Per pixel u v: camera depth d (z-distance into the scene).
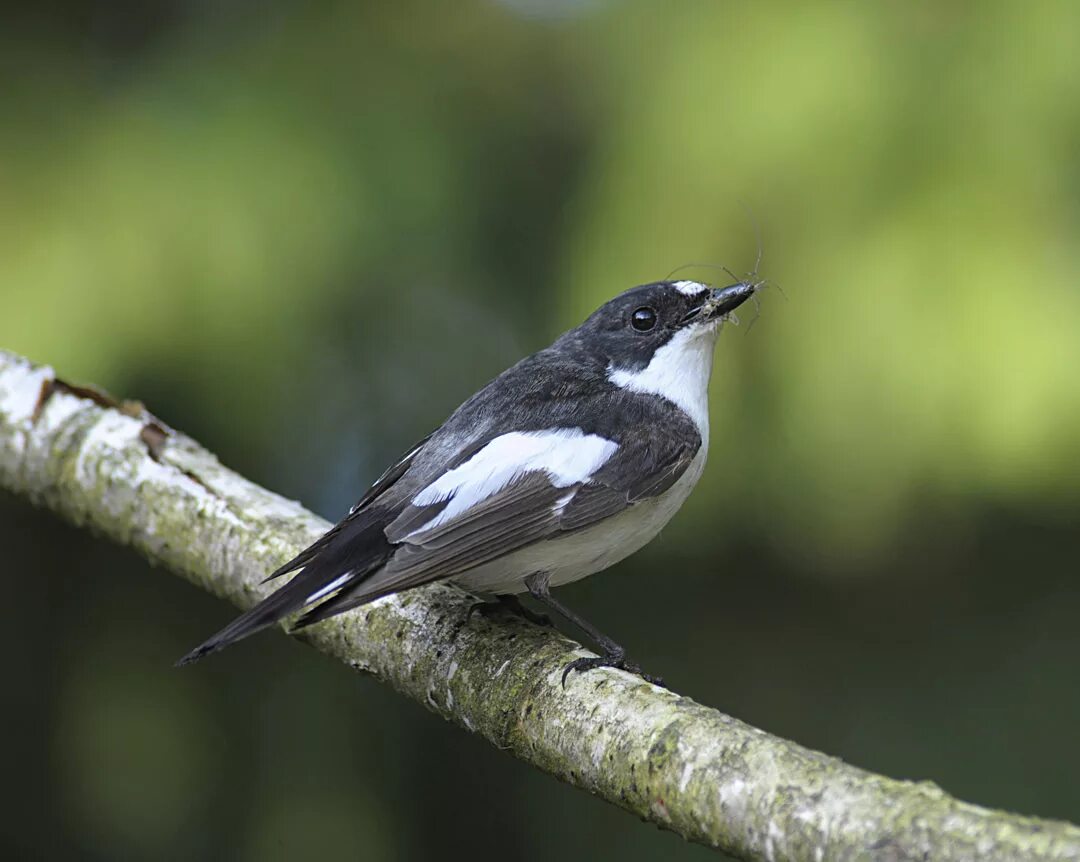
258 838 9.34
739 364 9.02
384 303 9.77
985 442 8.56
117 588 9.44
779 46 8.91
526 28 10.56
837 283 8.71
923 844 4.16
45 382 7.91
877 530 8.93
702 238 9.00
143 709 9.34
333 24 9.74
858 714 9.76
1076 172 8.56
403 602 6.38
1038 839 4.02
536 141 10.52
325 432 10.11
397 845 9.52
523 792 9.77
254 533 6.94
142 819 9.32
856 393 8.68
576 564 6.80
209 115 9.17
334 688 9.51
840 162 8.73
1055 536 9.73
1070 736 9.52
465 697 5.85
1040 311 8.41
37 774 9.38
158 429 7.76
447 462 6.59
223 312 8.84
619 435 6.87
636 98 9.40
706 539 9.33
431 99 9.80
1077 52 8.48
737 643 9.94
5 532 9.48
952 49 8.71
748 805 4.60
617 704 5.28
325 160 9.17
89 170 8.90
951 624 9.90
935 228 8.58
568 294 9.32
